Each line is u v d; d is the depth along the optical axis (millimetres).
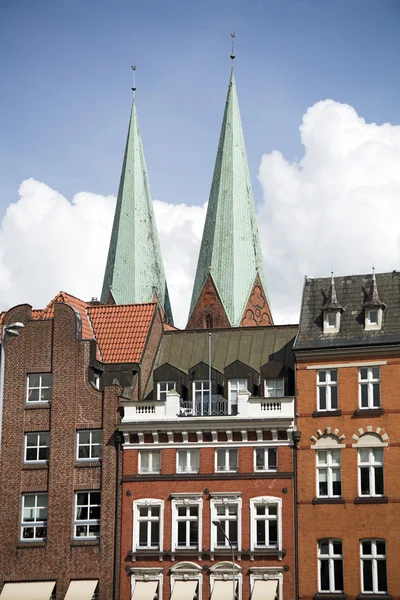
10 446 79938
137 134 141250
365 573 73500
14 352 81562
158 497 77000
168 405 78250
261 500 75562
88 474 78500
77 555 77250
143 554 76188
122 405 79062
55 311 81625
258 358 82875
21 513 79000
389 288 79062
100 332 86125
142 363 82938
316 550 74250
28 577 77562
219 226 136500
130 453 78188
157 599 75625
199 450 77250
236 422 76438
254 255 136750
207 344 85312
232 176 137125
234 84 139125
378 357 75875
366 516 73938
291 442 75938
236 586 74562
